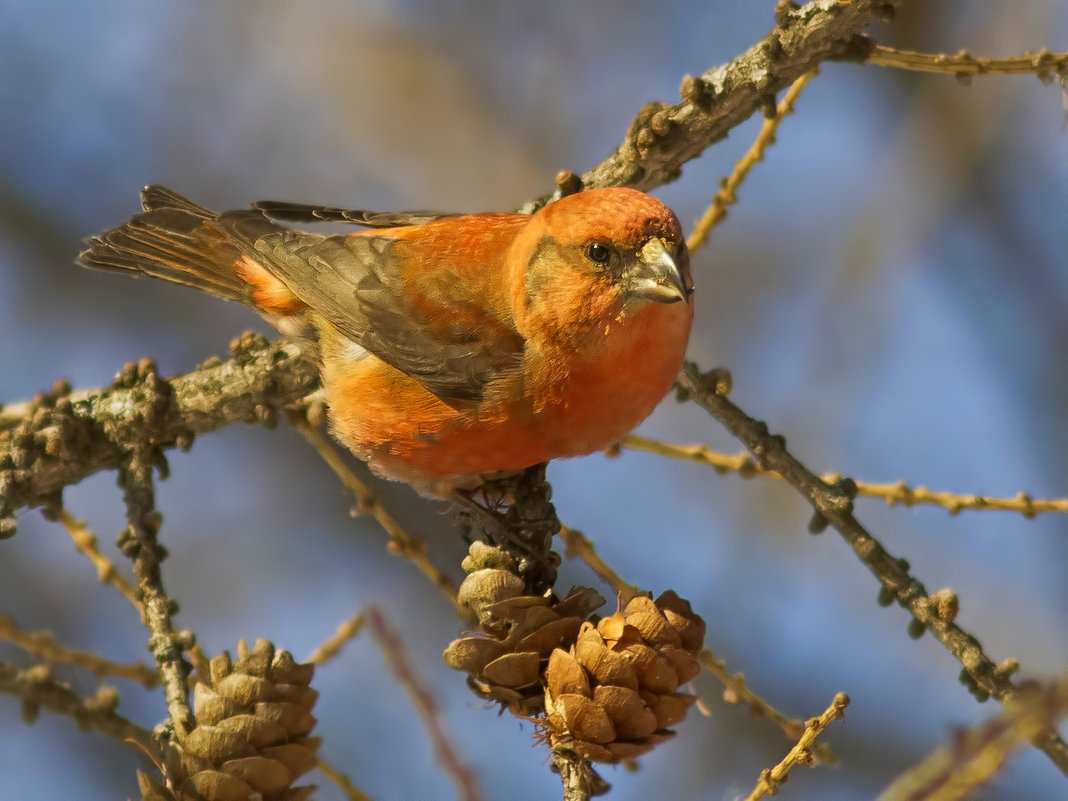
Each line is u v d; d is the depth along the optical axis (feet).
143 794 21.70
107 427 29.91
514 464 32.09
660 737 22.77
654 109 29.76
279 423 32.76
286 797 22.30
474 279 30.86
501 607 23.73
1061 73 26.61
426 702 20.30
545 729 23.38
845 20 27.30
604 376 29.40
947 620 24.71
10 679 18.89
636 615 22.95
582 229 28.32
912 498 27.40
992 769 15.47
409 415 31.35
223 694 22.41
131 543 27.12
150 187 38.86
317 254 33.30
